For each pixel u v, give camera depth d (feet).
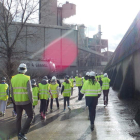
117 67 79.46
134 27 40.34
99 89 19.53
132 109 28.40
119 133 16.88
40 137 16.07
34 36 45.78
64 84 28.78
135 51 40.86
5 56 42.91
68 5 230.07
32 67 59.16
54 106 33.35
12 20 42.45
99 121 21.47
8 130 18.61
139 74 37.52
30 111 15.26
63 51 180.75
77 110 29.14
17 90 14.98
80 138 15.66
